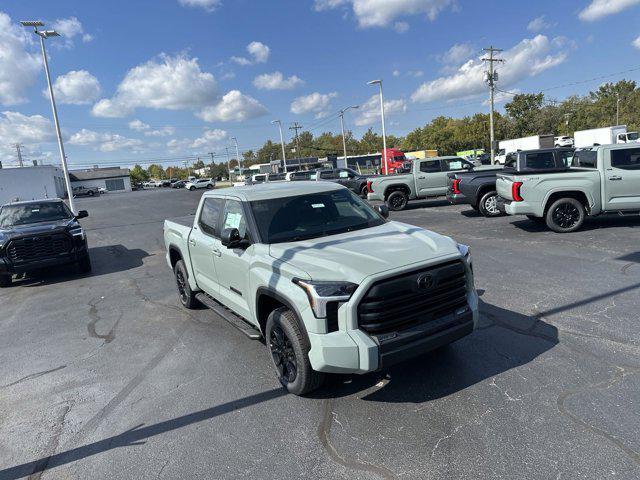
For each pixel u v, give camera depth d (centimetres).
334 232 444
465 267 370
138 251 1288
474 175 1335
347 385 388
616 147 918
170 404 386
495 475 264
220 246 487
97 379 449
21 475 307
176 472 296
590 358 395
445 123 10412
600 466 263
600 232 929
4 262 880
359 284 324
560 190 941
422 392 364
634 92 8731
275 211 455
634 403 323
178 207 3008
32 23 2167
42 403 408
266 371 433
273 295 372
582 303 529
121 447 330
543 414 319
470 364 403
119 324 620
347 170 2412
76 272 1038
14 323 671
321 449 305
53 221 1023
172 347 518
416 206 1848
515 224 1139
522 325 480
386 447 300
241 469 292
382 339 326
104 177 9738
